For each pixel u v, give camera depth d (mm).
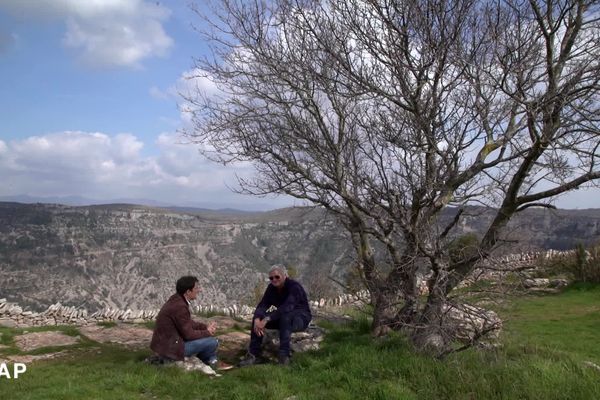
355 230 8289
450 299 6957
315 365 6746
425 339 6992
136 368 6855
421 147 6758
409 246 7379
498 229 7090
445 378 5871
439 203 7234
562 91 6129
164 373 6633
